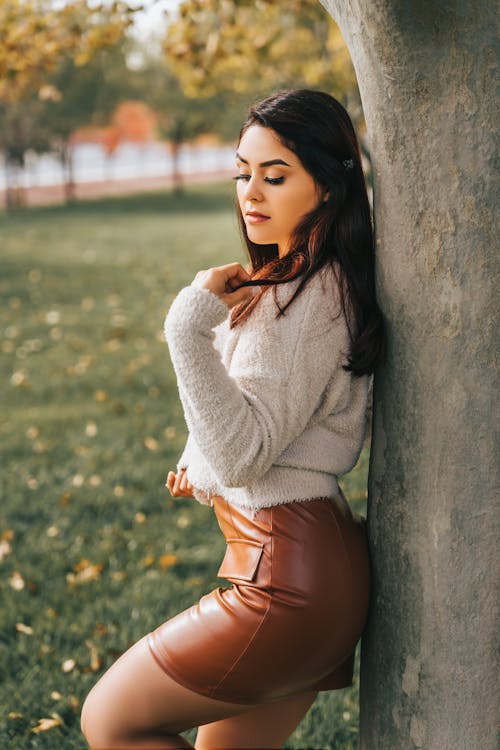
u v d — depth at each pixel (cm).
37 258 1627
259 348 175
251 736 215
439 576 180
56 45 498
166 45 536
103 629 362
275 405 174
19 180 3231
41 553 442
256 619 180
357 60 177
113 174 6294
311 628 181
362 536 194
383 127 173
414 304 176
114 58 2991
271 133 185
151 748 190
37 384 768
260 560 183
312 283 179
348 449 193
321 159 184
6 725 303
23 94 774
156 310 1121
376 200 181
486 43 159
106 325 1022
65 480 544
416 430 179
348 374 184
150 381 768
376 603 193
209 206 3278
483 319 169
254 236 195
